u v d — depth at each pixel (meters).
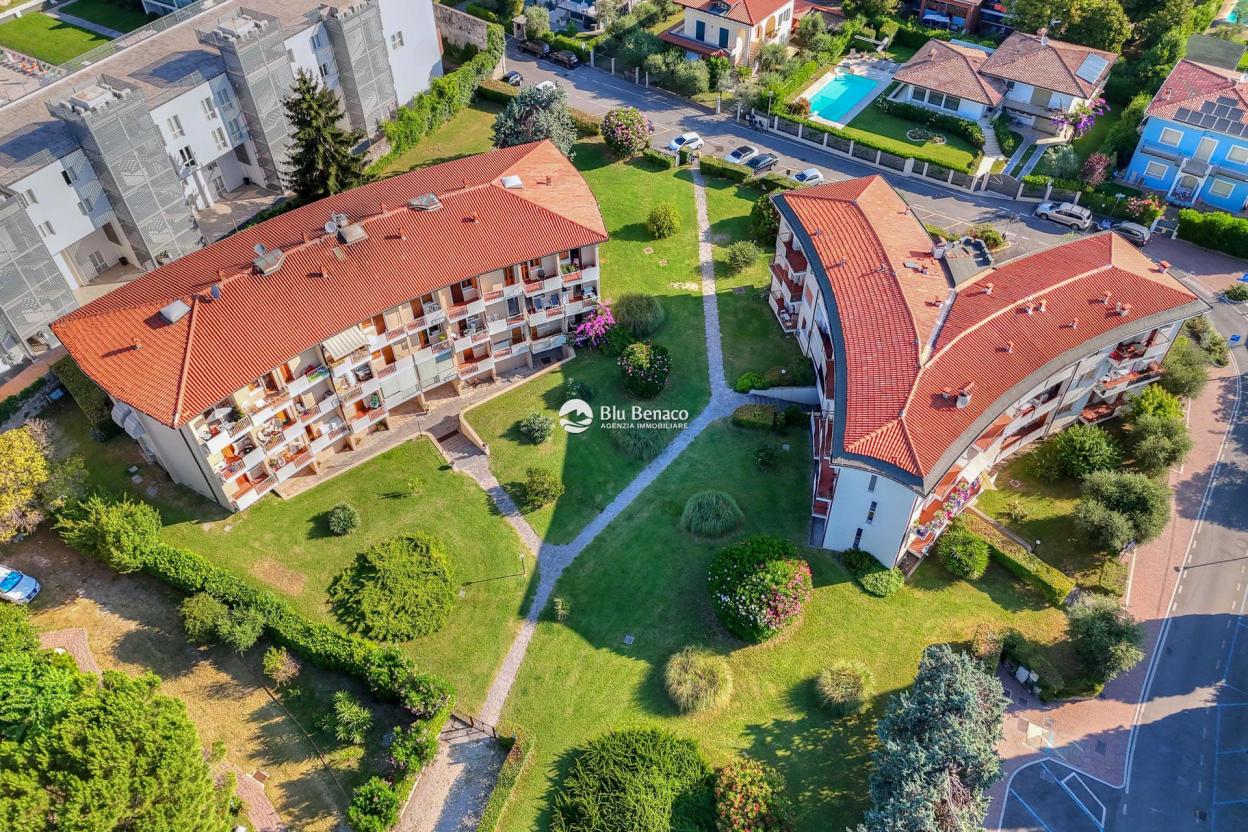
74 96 63.94
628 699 49.03
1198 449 61.97
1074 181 83.44
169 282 57.84
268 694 49.97
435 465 60.56
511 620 52.53
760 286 73.94
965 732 42.12
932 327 55.47
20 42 102.62
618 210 81.56
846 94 99.69
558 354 68.88
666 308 71.75
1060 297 57.75
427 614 52.00
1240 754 47.22
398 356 59.69
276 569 54.34
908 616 52.59
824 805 45.03
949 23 110.12
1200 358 64.50
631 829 42.91
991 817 44.88
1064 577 53.06
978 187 85.19
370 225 60.62
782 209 67.12
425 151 89.56
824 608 52.84
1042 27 101.12
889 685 49.53
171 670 50.72
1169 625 52.56
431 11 90.06
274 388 54.94
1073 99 91.56
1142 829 44.50
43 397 62.94
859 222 63.50
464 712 48.62
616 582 54.22
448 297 60.56
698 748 47.03
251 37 72.94
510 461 60.84
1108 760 47.03
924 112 93.62
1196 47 93.56
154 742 41.03
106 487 58.59
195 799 40.41
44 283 63.56
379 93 86.88
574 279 64.50
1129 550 56.06
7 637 47.34
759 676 49.94
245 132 78.25
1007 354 53.97
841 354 55.12
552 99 83.00
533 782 45.81
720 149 90.38
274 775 46.91
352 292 56.56
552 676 50.03
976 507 58.31
